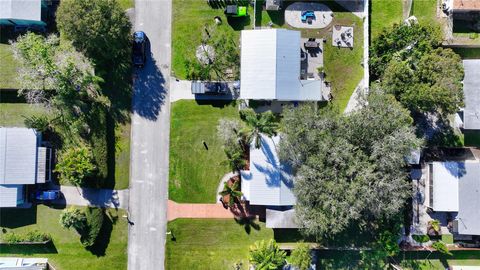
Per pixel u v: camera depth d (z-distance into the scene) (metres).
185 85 49.84
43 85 45.66
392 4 49.97
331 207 42.47
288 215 47.66
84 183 49.00
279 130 46.53
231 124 48.69
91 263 49.53
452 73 43.03
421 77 43.97
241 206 49.53
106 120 49.09
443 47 49.38
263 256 45.91
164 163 49.69
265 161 46.66
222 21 49.94
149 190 49.66
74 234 49.56
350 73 50.03
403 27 46.59
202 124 49.75
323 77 49.81
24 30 49.53
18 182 46.47
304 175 43.00
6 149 46.25
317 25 50.09
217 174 49.66
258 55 46.69
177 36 49.91
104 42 45.38
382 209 43.25
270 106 49.81
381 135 43.31
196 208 49.62
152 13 49.84
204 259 49.50
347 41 49.97
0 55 49.53
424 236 48.59
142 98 49.81
